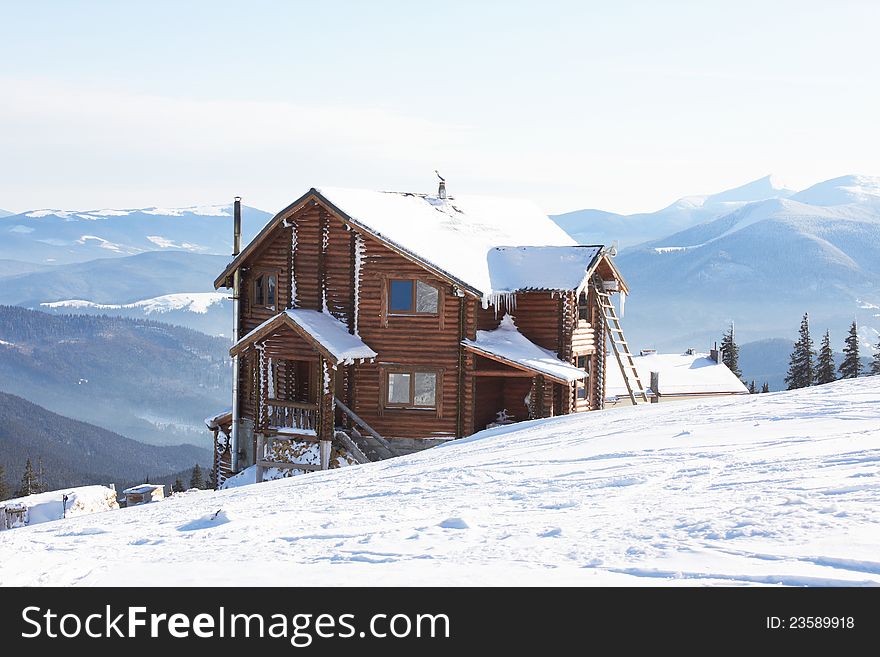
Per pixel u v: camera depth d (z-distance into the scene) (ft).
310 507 37.19
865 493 25.46
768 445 39.40
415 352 109.40
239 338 121.08
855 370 257.55
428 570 21.33
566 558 21.39
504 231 130.72
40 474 523.29
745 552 20.15
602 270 124.57
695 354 200.54
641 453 41.98
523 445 54.85
